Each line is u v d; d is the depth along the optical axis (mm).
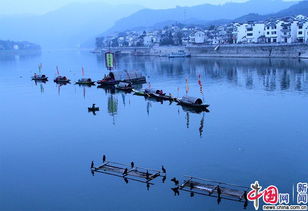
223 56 184000
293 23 165000
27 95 89625
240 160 40281
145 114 63875
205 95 79812
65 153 45469
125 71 108812
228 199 32344
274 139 46562
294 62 133125
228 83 95750
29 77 131125
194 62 167250
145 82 107500
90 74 138625
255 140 46562
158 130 53406
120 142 48594
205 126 54188
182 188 34562
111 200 33125
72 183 36875
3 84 113188
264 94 77250
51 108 72188
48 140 50938
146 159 41969
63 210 31922
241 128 52125
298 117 56531
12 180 38156
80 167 40750
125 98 81000
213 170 38062
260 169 37781
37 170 40469
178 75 120250
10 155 45500
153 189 34750
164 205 31844
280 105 65688
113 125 57375
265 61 144250
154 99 78375
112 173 38781
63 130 55656
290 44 149000
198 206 31406
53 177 38469
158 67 153500
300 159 39844
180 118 59906
